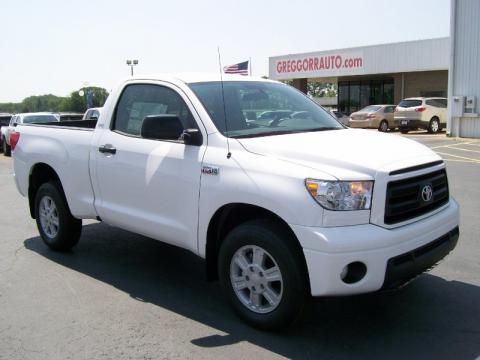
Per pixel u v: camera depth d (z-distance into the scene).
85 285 5.24
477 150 16.98
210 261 4.49
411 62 29.20
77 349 3.91
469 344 3.90
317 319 4.34
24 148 6.49
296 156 3.95
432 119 25.44
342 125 5.27
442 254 4.18
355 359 3.69
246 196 3.97
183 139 4.52
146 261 6.00
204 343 3.96
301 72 35.41
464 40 21.41
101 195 5.46
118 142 5.22
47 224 6.43
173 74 5.18
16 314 4.55
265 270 4.02
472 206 8.39
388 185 3.72
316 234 3.58
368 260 3.59
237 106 4.78
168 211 4.70
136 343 3.99
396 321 4.29
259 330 4.14
